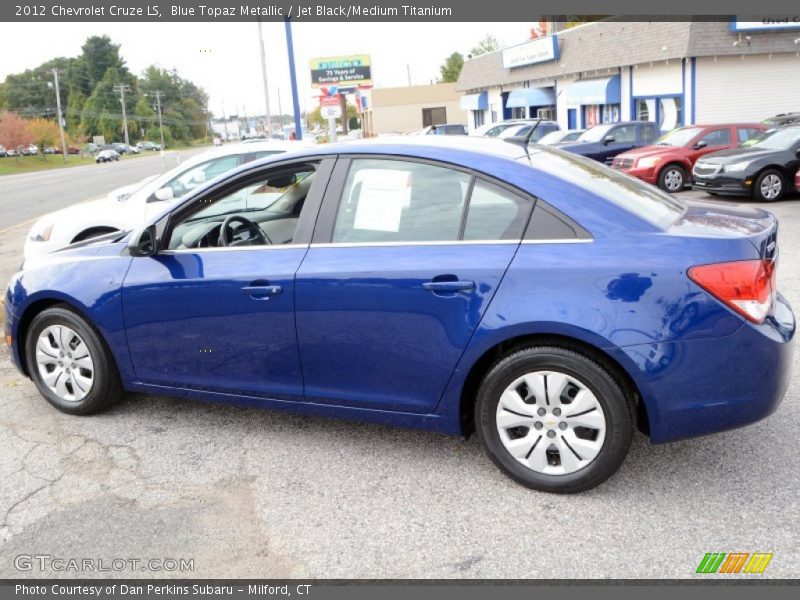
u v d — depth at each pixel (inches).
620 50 980.6
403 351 133.1
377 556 114.3
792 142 516.7
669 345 116.6
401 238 134.4
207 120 7234.3
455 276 126.9
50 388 172.1
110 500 133.3
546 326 121.0
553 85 1226.0
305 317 139.3
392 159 138.7
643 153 614.5
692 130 629.6
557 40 1152.8
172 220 155.3
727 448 143.5
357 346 136.7
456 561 112.3
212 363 151.9
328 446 152.6
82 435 161.2
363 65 1526.8
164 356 156.6
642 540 114.9
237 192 152.7
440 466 142.1
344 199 140.8
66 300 163.2
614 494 128.7
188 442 156.3
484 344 125.6
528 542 116.0
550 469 128.7
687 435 121.3
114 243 168.2
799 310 235.0
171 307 151.9
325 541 118.6
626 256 119.6
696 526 117.7
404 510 126.9
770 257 121.2
